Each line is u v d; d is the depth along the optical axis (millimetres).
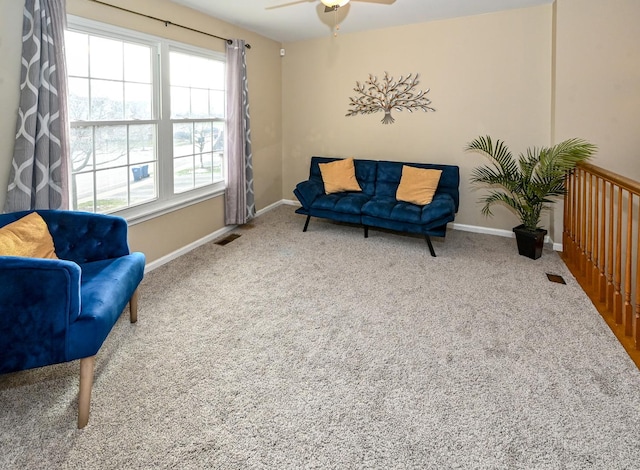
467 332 2391
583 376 1954
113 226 2309
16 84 2297
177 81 3705
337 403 1776
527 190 3637
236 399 1799
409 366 2053
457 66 4352
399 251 3891
